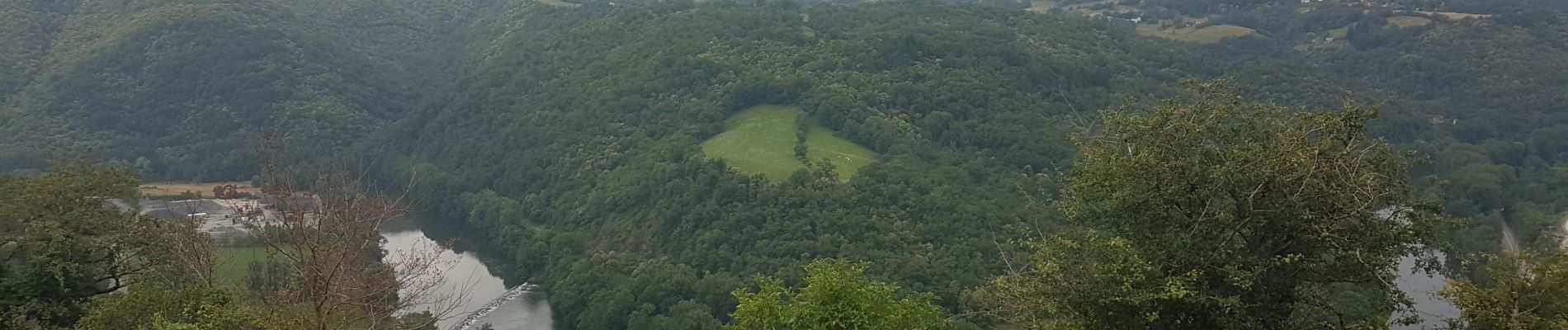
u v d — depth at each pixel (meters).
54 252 24.83
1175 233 15.66
